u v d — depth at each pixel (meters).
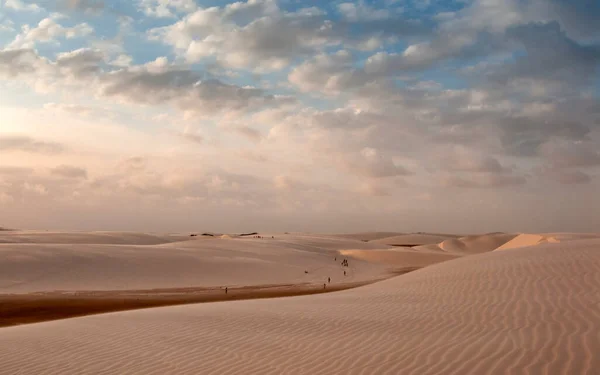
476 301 14.65
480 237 130.50
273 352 10.05
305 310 15.26
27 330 14.02
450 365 8.39
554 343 9.20
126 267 51.78
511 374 7.72
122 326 13.62
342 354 9.58
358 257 91.75
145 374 9.13
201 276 52.16
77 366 9.81
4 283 42.38
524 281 16.67
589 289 14.41
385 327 11.97
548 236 68.69
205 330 12.48
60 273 47.00
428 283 19.73
